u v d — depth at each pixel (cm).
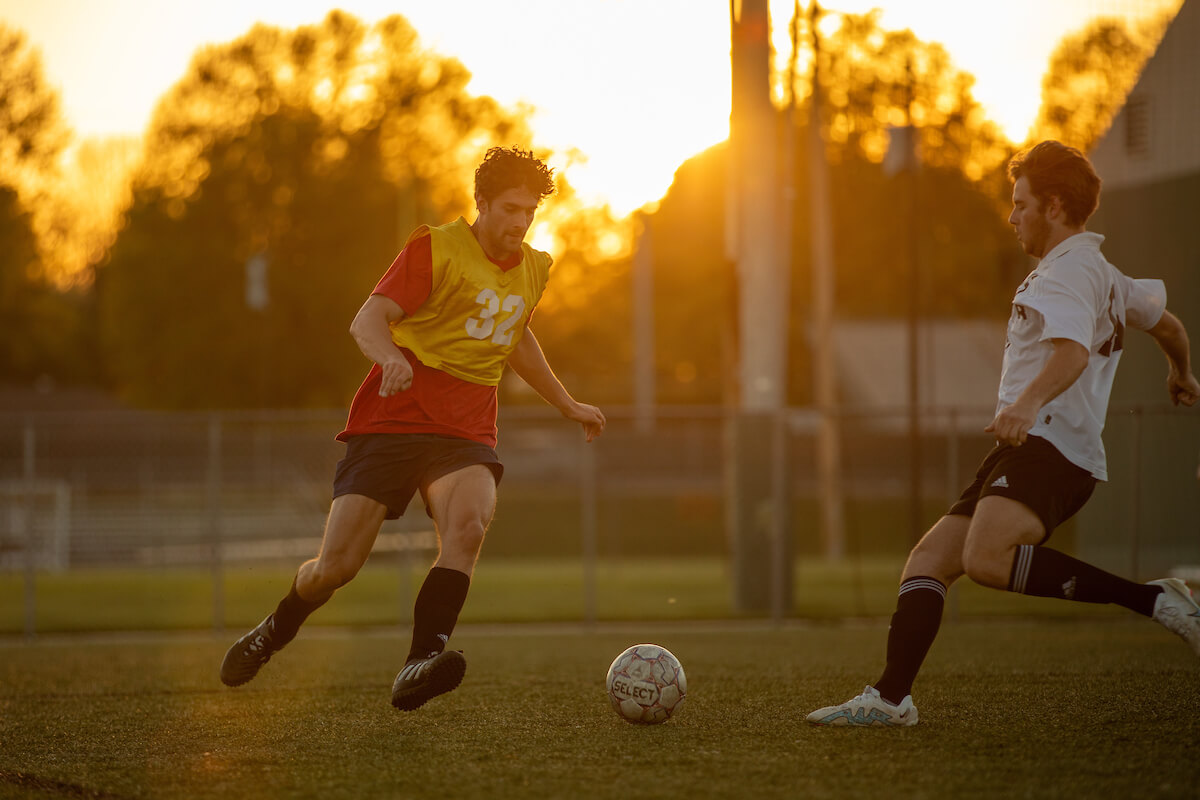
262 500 7375
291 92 15500
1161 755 1152
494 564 7088
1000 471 1258
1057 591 1217
